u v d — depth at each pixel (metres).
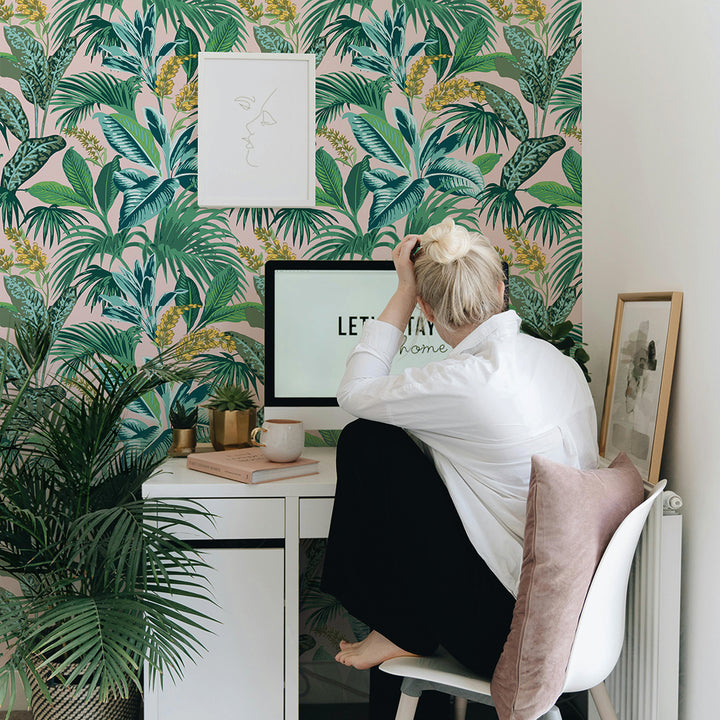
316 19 2.01
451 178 2.06
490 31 2.04
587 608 1.21
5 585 1.97
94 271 2.00
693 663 1.46
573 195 2.08
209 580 1.62
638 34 1.71
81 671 1.26
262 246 2.03
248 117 2.00
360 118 2.03
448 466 1.36
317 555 2.05
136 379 1.71
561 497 1.19
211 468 1.70
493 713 1.98
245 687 1.63
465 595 1.29
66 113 1.97
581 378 1.42
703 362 1.43
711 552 1.40
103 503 1.75
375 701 1.85
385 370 1.46
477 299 1.36
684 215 1.50
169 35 1.99
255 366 2.05
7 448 1.72
